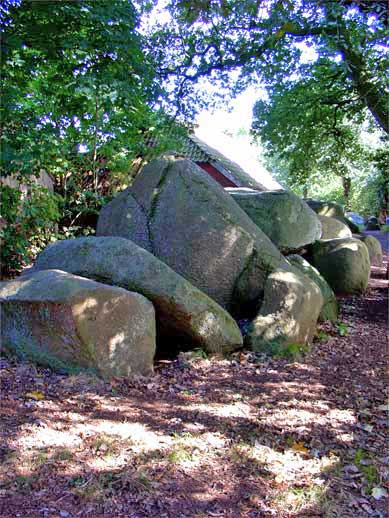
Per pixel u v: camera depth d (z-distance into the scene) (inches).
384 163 652.1
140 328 184.5
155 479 115.6
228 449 132.0
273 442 137.9
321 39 351.6
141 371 185.3
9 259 320.5
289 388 180.5
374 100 402.6
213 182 264.8
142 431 137.9
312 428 148.1
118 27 262.1
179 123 480.4
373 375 199.5
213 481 117.3
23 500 104.7
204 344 209.2
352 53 377.4
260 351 219.3
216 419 150.6
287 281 229.6
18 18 247.1
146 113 427.8
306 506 110.3
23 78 284.8
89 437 131.3
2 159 247.4
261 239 260.8
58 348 175.9
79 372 173.0
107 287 178.9
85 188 471.8
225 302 251.0
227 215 252.4
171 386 176.2
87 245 216.2
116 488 111.1
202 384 180.5
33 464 116.6
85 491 108.6
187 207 253.3
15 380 165.3
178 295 199.8
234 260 248.5
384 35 266.7
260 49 408.2
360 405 167.6
